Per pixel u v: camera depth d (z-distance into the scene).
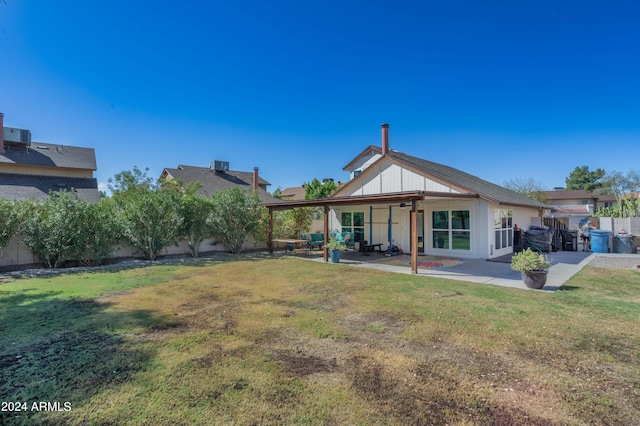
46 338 4.21
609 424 2.48
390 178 15.14
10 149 21.41
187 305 5.89
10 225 9.88
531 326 4.64
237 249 15.08
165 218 12.66
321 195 28.17
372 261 12.10
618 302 5.96
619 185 45.88
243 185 32.38
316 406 2.70
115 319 5.03
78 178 23.33
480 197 12.02
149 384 3.04
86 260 10.97
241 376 3.21
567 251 15.14
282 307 5.75
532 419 2.54
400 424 2.47
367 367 3.41
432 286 7.46
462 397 2.85
